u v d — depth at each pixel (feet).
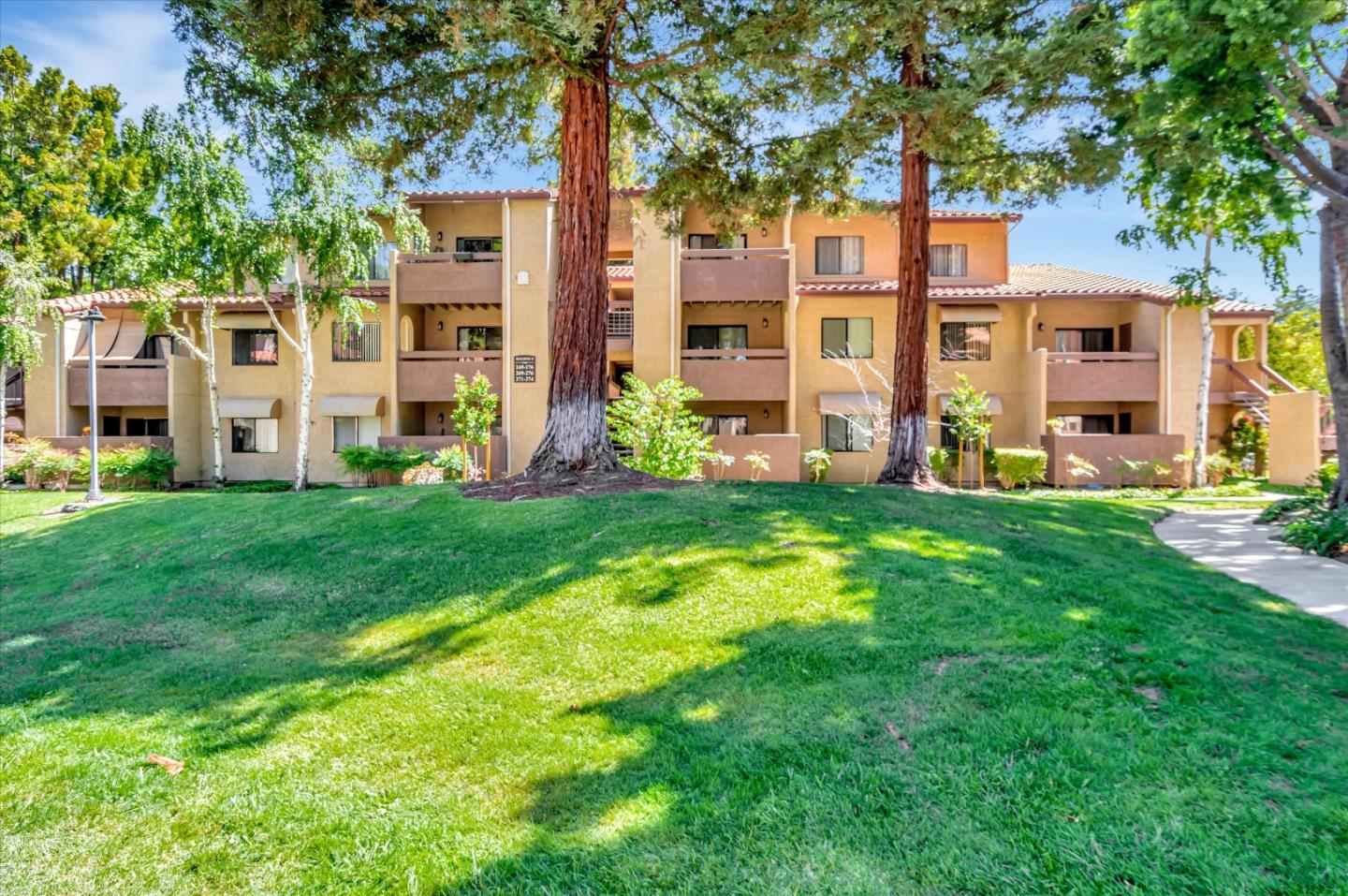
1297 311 100.68
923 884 8.27
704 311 71.82
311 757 12.10
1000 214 71.41
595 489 31.07
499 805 10.52
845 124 34.14
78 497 51.13
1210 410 72.23
